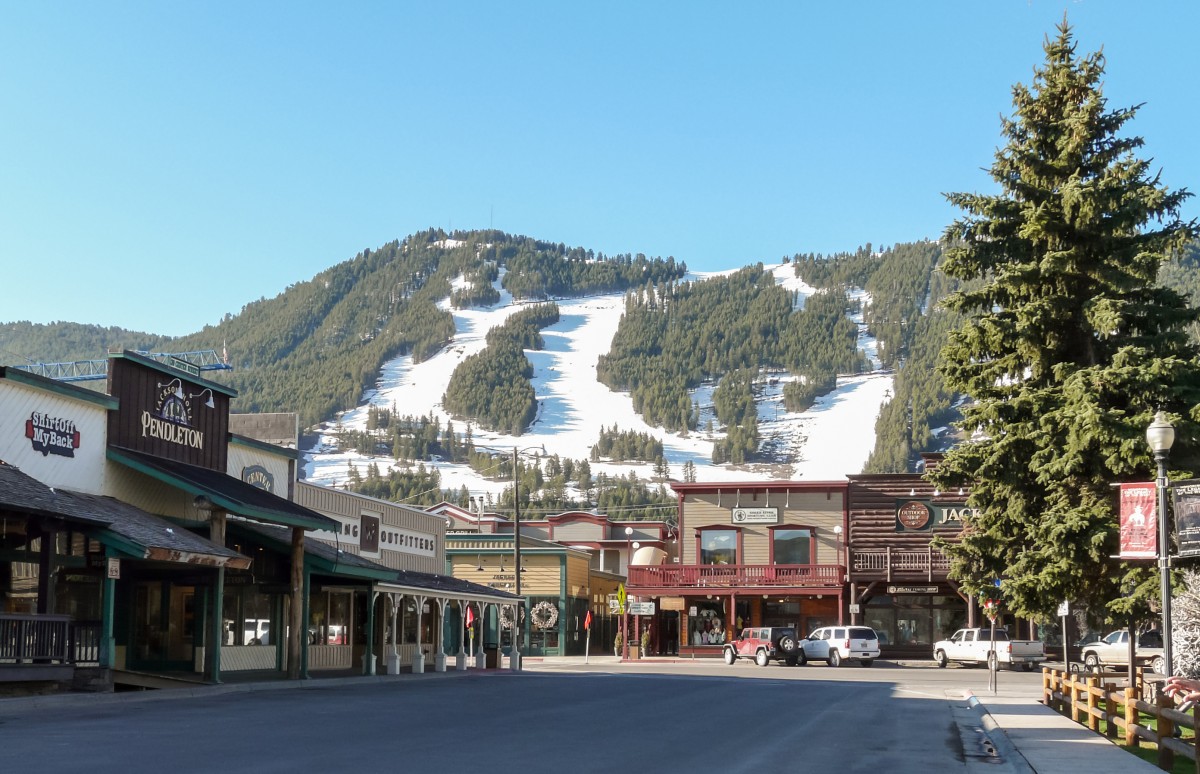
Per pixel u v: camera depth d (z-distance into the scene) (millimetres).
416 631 48375
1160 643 52625
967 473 29453
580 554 75625
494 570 73000
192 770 13102
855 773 14734
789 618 67125
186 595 32938
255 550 34906
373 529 47094
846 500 65250
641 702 27734
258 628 36156
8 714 20406
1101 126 29453
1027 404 28875
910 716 25562
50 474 28000
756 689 35094
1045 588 27359
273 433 48875
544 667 54500
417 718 21578
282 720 20406
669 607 69625
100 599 29594
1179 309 28656
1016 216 29812
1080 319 28750
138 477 31109
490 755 15602
